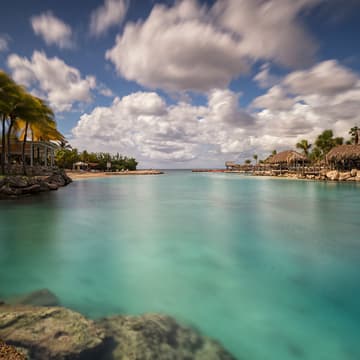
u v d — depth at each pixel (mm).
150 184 31609
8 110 18234
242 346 2803
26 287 4172
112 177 47562
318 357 2703
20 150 28172
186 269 5141
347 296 4008
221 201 15742
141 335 2643
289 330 3141
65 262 5453
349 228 8477
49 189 19688
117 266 5281
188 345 2621
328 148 51906
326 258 5719
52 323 2629
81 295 3941
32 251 6172
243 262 5492
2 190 14305
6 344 2273
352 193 19297
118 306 3623
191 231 8234
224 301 3834
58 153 55000
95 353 2273
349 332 3146
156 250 6324
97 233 7953
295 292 4172
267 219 10055
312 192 20234
